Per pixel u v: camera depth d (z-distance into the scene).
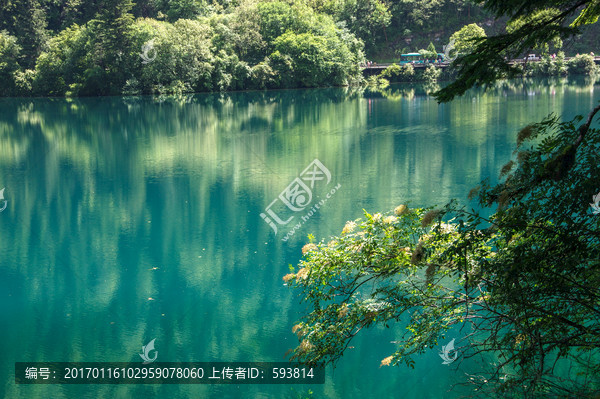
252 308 12.87
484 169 24.58
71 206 22.50
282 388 9.80
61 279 15.07
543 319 6.01
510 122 37.03
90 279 15.01
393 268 7.28
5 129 45.53
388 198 20.73
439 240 6.60
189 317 12.62
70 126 46.34
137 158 32.03
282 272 14.84
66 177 27.86
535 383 5.89
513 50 5.16
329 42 81.19
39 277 15.25
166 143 36.75
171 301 13.46
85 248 17.47
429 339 7.10
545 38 4.98
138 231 18.94
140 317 12.69
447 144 31.11
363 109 50.91
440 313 7.09
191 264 15.68
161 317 12.67
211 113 52.44
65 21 89.88
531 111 41.25
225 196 22.83
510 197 5.76
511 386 6.35
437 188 21.80
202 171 27.89
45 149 35.94
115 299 13.70
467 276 6.09
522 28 5.02
